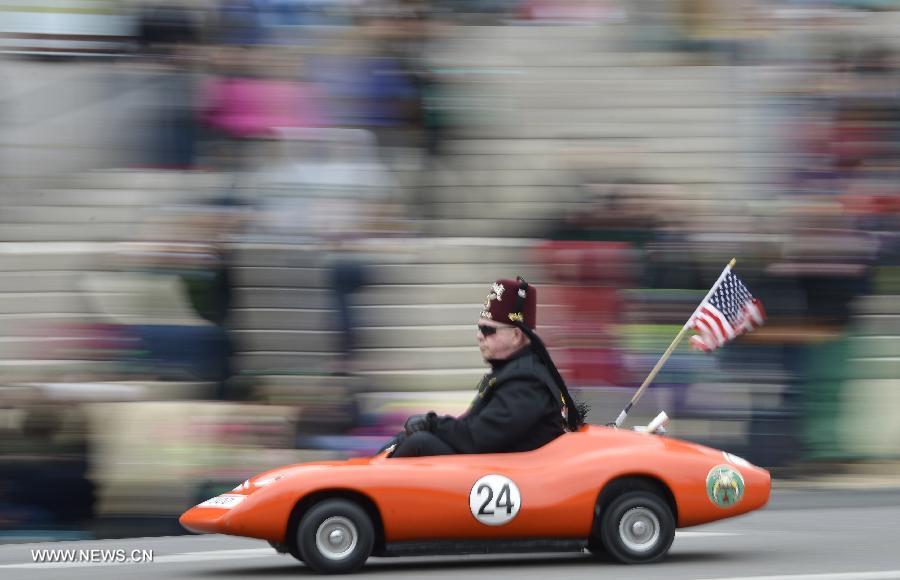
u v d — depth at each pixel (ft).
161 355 112.06
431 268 131.75
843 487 111.24
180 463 100.73
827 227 114.52
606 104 142.00
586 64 144.25
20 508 94.94
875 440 116.78
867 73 124.88
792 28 133.80
